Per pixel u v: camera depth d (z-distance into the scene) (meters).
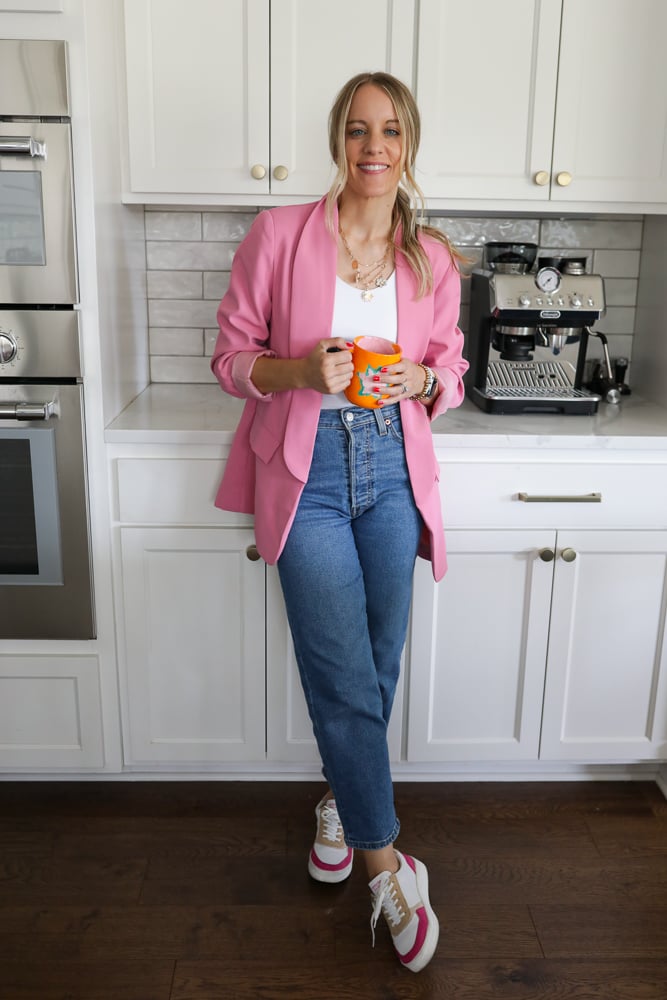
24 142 1.73
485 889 1.87
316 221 1.61
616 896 1.87
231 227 2.43
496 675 2.12
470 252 2.48
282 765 2.22
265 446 1.69
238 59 2.04
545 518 2.02
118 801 2.15
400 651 1.82
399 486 1.69
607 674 2.14
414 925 1.64
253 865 1.94
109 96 1.96
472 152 2.12
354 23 2.04
